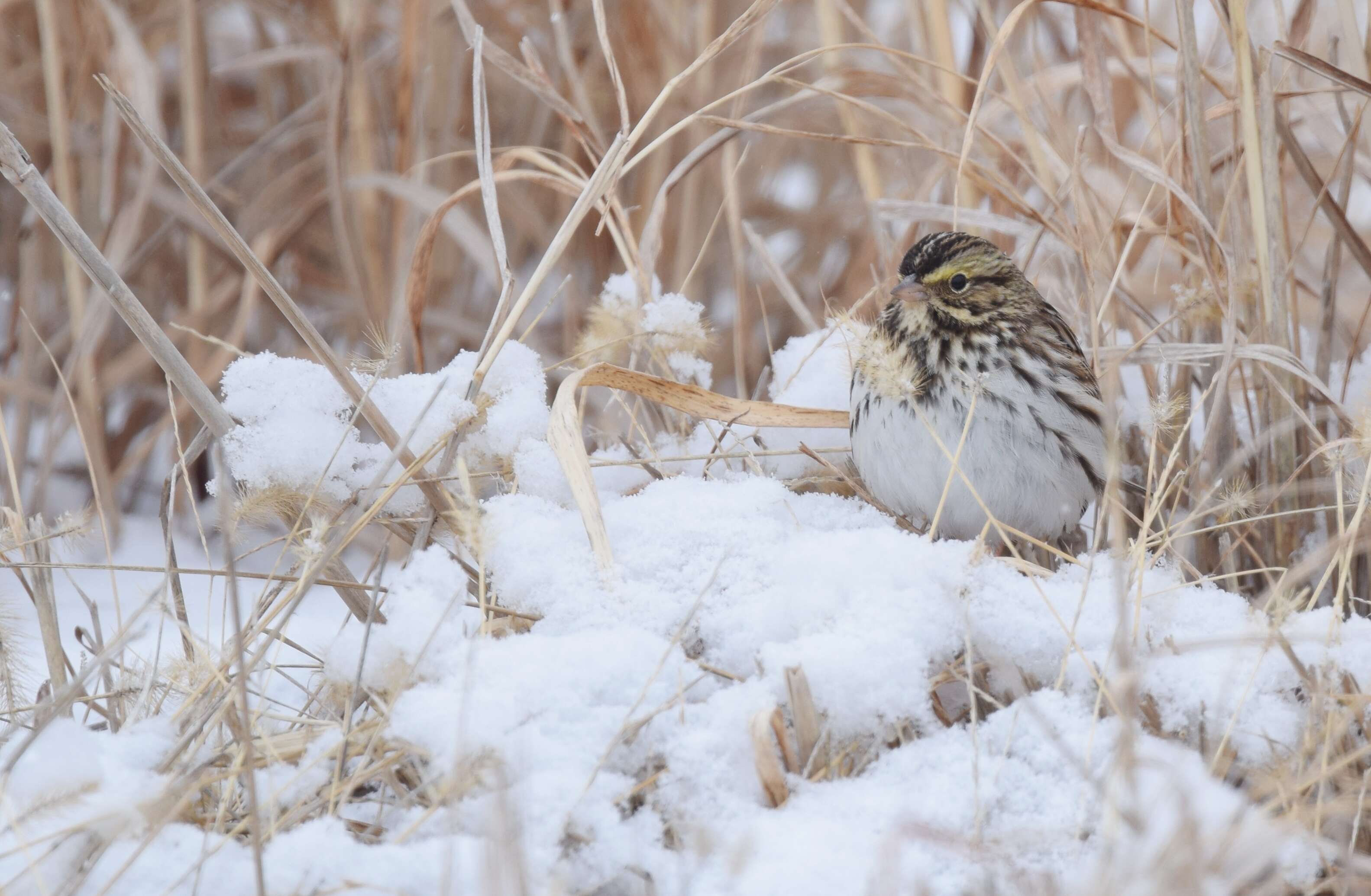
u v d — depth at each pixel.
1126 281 10.46
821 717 6.54
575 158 14.36
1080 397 9.03
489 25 14.20
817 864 5.68
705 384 10.11
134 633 7.10
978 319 8.96
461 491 8.49
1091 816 5.96
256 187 15.17
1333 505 8.58
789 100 11.09
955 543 7.69
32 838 5.67
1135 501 9.91
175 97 15.62
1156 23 13.80
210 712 6.44
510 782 5.91
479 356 8.57
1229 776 6.60
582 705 6.49
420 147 13.54
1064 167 10.38
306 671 8.46
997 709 6.93
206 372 13.12
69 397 8.29
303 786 6.21
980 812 5.90
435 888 5.49
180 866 5.66
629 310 9.92
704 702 6.68
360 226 13.27
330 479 8.17
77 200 13.93
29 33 14.96
